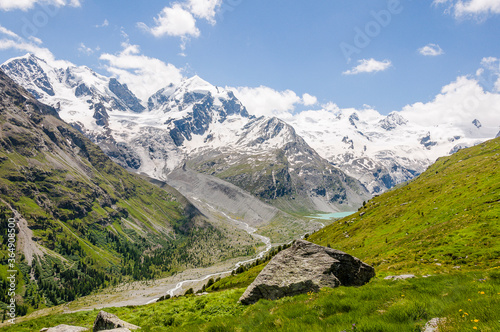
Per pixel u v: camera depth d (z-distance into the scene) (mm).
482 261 42281
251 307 21172
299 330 12359
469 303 11875
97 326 21578
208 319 23016
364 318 12297
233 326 15477
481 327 9156
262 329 14125
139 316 28719
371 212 153125
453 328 9711
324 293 19859
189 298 32312
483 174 110875
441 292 16859
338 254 26672
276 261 27203
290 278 25062
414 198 132125
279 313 16391
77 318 38531
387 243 87125
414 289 19375
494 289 14492
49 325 36281
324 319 13789
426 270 39812
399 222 107062
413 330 10422
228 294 29281
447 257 49531
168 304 31438
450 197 101438
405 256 62312
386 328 10727
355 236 123688
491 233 52562
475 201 80000
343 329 11734
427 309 12328
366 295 17500
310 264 25797
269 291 24984
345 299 16625
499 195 73250
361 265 27062
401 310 12516
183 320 24219
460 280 20734
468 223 65062
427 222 86688
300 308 16469
